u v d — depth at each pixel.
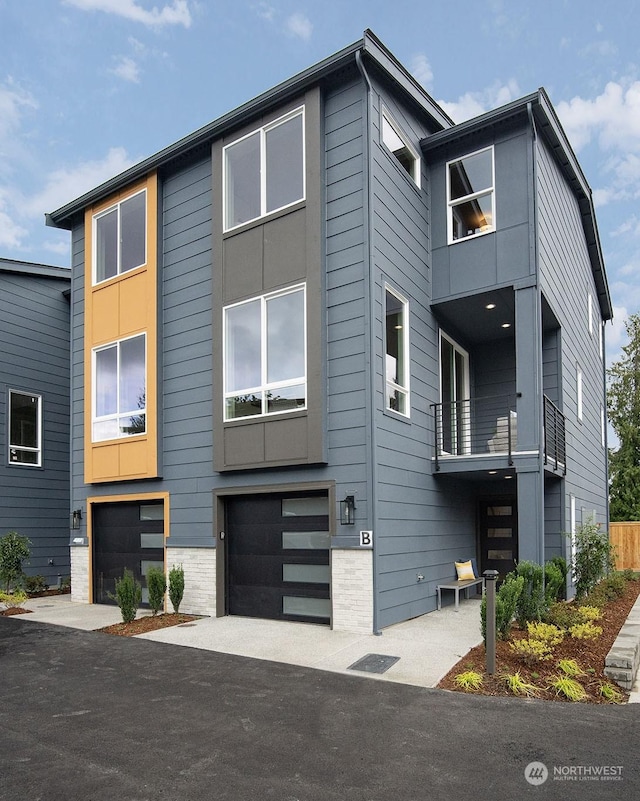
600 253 17.00
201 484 10.41
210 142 10.90
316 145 9.38
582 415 14.59
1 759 4.48
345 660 7.00
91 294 12.60
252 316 10.00
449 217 11.01
